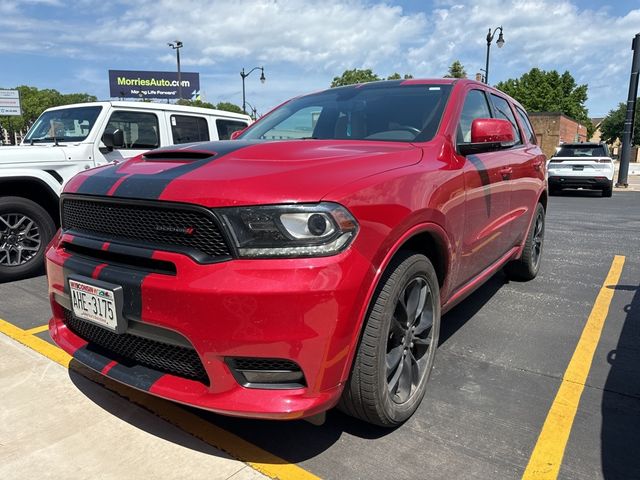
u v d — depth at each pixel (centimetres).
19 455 229
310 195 199
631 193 1755
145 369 230
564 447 240
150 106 678
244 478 217
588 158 1533
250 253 195
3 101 2256
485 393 290
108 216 234
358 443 242
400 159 259
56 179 562
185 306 198
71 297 244
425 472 222
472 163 313
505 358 338
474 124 299
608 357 341
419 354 273
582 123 6812
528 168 443
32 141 655
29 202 518
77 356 250
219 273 196
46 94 6444
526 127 502
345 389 229
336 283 196
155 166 245
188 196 204
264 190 200
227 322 193
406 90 352
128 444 238
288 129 355
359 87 380
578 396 288
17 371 310
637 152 4619
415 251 255
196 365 215
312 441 243
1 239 505
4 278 509
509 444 242
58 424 254
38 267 532
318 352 197
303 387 203
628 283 524
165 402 276
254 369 204
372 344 223
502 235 384
